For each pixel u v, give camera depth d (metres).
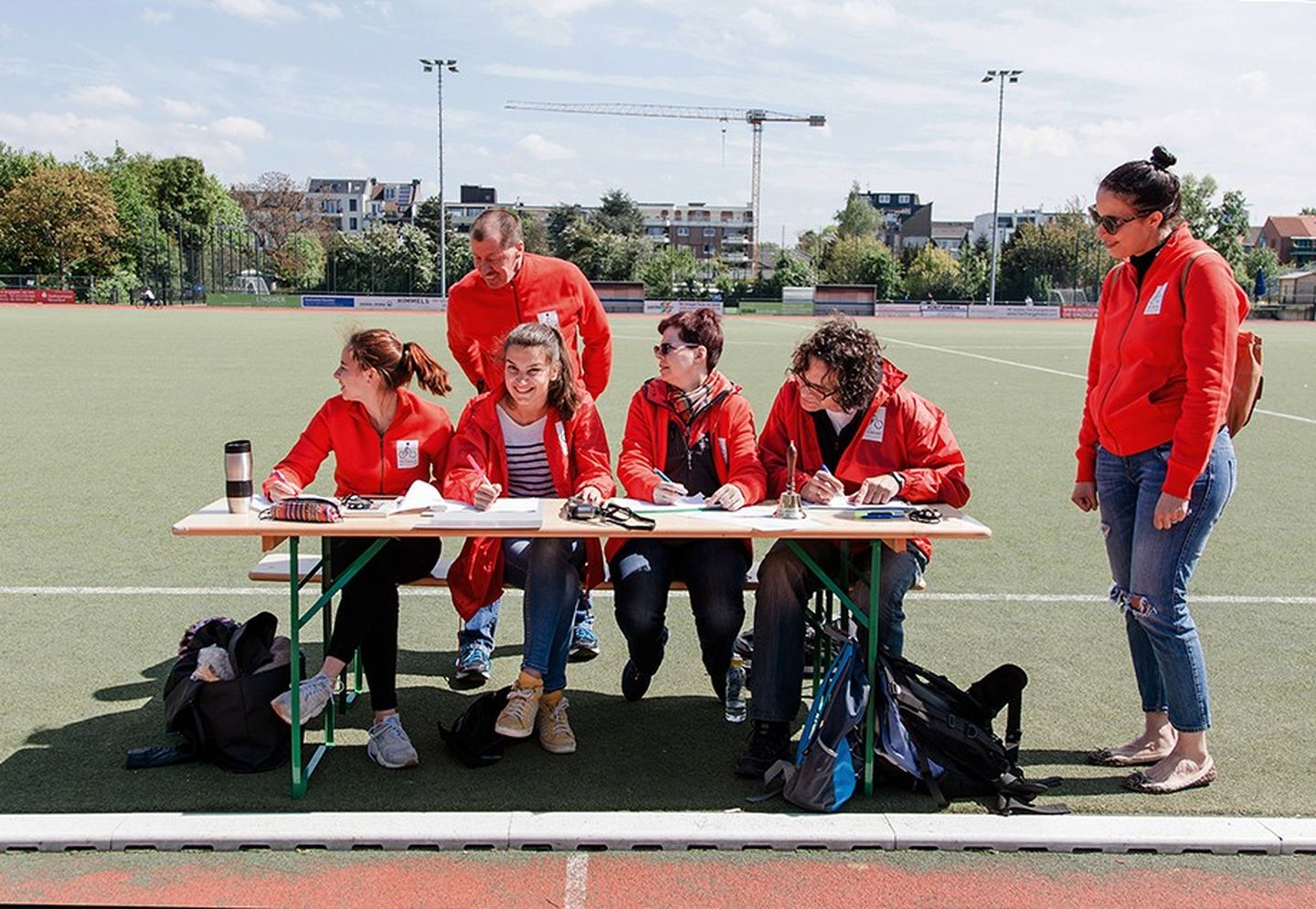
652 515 3.80
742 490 4.09
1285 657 5.05
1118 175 3.54
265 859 3.15
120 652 4.91
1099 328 3.89
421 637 5.33
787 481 4.06
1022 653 5.11
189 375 17.84
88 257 66.12
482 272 4.89
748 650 4.81
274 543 3.76
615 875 3.10
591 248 85.81
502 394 4.37
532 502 4.04
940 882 3.10
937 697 3.70
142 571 6.22
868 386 4.11
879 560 3.60
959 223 154.50
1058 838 3.28
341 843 3.21
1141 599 3.64
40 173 64.31
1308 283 76.88
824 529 3.51
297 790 3.55
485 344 5.20
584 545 4.19
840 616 4.51
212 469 9.49
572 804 3.54
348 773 3.76
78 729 4.07
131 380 16.81
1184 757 3.71
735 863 3.18
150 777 3.69
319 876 3.07
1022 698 4.54
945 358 24.73
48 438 11.05
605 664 4.96
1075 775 3.83
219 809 3.45
